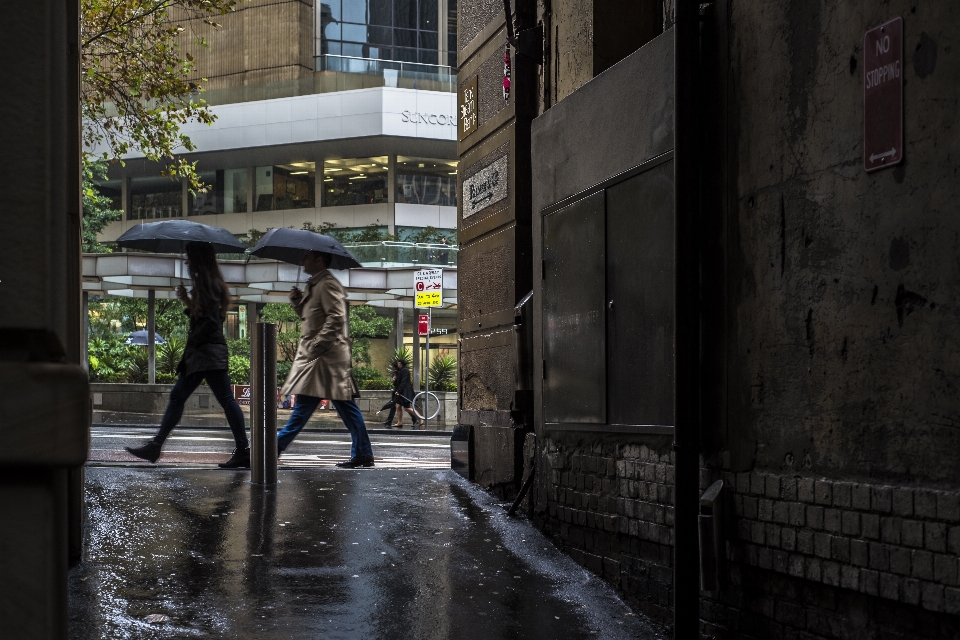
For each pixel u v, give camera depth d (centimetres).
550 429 625
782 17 398
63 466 130
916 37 322
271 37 5734
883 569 325
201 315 873
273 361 774
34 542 130
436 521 648
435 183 5909
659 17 628
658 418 479
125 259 2775
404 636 422
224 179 6131
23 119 131
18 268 131
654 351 484
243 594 461
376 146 5497
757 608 397
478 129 819
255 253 1166
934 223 313
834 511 351
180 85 1902
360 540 582
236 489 730
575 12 646
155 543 546
